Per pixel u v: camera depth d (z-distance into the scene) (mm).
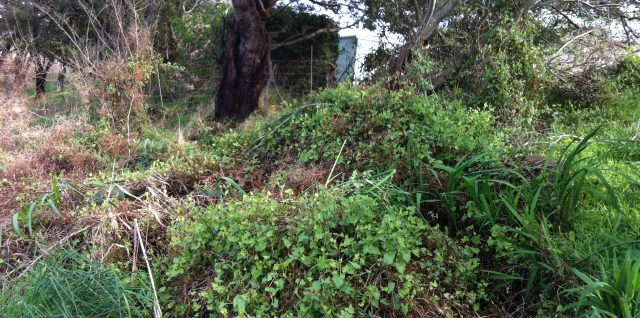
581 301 2465
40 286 2816
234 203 3438
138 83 7637
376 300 2688
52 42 12352
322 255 2832
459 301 2963
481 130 4340
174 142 6426
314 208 3033
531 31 7754
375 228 2904
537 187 3637
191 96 11219
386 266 2828
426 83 6566
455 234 3605
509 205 3197
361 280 2779
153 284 2996
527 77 7293
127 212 3738
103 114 7402
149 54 8367
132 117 7570
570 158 3480
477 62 7270
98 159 5664
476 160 3789
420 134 4152
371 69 9523
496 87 6879
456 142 3973
